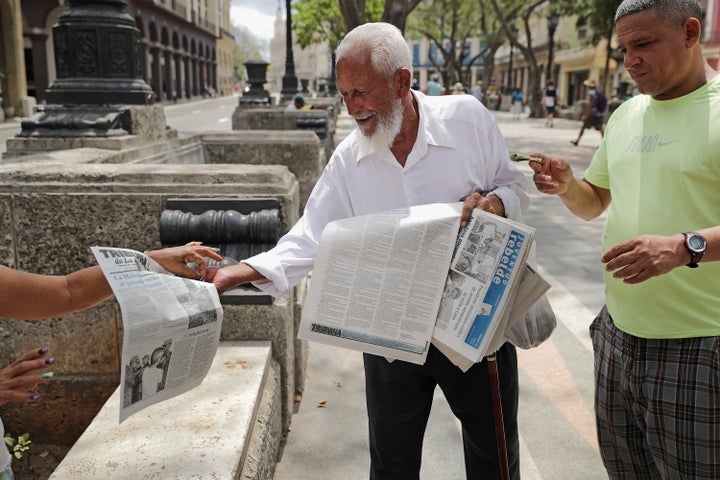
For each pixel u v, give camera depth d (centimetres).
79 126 420
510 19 3534
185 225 274
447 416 329
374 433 221
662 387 172
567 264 581
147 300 171
